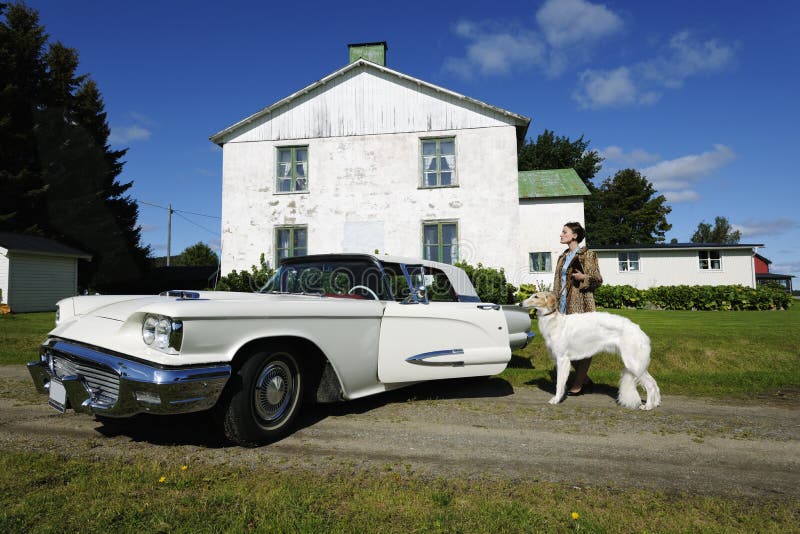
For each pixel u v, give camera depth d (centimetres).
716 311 1827
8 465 258
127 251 2861
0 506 208
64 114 2703
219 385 277
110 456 281
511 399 464
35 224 2455
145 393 262
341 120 1569
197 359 272
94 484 237
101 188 2809
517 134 1611
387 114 1554
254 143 1591
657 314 1556
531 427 363
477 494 237
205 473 256
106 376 287
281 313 314
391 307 400
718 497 240
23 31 2730
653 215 5062
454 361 425
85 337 296
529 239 2158
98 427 341
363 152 1555
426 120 1538
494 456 296
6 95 2439
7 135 2412
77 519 199
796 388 528
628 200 5203
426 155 1555
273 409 322
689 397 486
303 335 329
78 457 277
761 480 266
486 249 1484
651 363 704
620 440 334
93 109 2831
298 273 457
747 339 790
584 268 476
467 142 1518
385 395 470
